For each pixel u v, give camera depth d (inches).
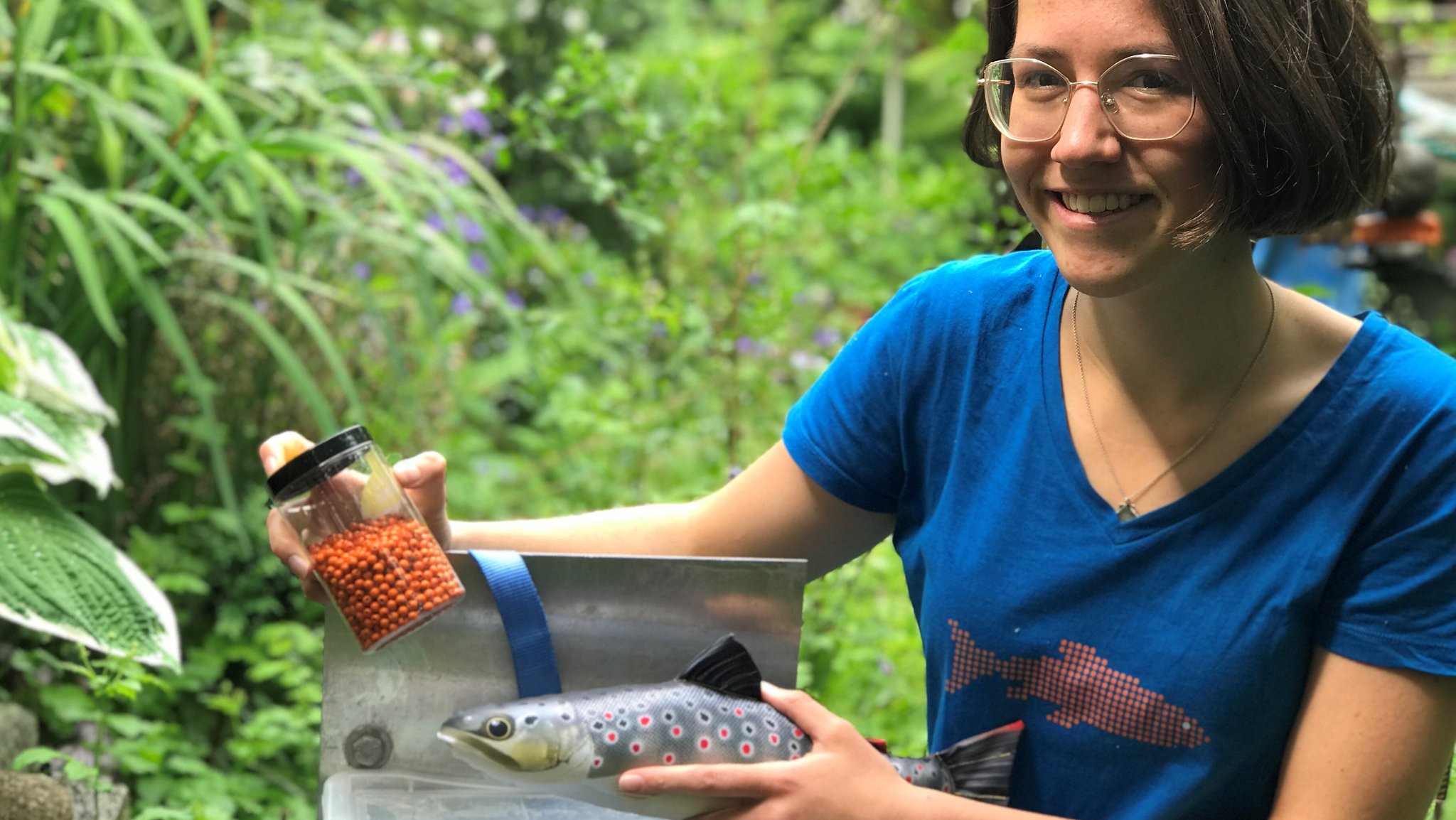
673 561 58.6
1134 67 49.8
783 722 54.7
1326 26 51.0
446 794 58.1
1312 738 53.0
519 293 213.6
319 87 156.6
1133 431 55.7
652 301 167.6
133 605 99.6
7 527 98.7
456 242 148.6
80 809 95.3
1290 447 53.3
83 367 137.4
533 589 57.5
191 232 135.5
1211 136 49.8
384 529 56.6
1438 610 51.5
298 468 55.8
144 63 128.0
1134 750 55.3
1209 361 54.3
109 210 123.0
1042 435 57.5
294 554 57.4
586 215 274.1
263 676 122.0
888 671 125.9
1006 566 57.3
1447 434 51.6
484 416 186.2
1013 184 54.5
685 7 324.8
